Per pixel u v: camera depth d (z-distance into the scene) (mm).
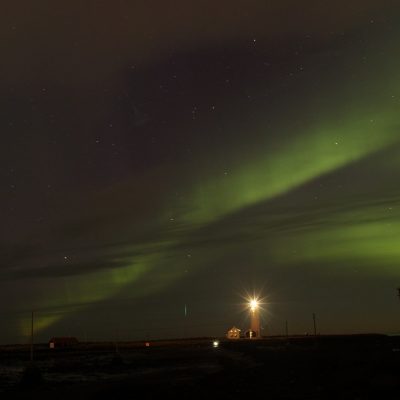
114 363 88375
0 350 165750
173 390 46344
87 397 46094
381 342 83312
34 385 58000
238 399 36000
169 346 156375
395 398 27719
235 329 159625
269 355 76750
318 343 94938
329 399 30844
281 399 33406
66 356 125438
